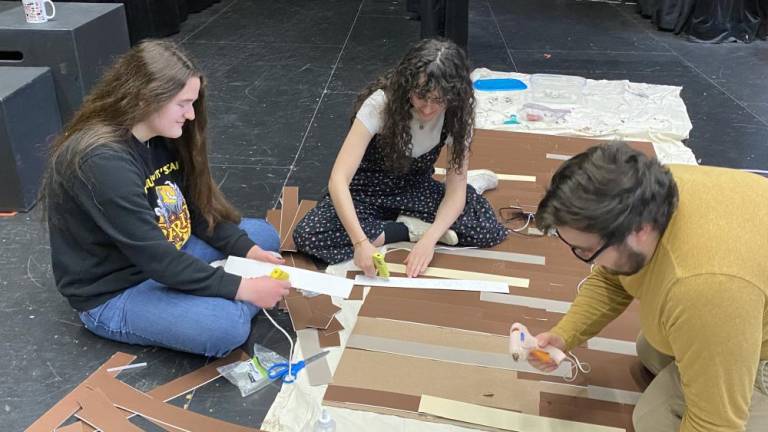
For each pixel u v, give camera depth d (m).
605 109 3.27
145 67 1.47
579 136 2.97
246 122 3.17
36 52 2.60
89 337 1.75
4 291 1.93
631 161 0.98
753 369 1.02
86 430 1.46
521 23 5.19
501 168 2.66
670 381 1.35
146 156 1.61
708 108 3.46
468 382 1.58
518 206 2.38
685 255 1.01
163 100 1.48
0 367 1.64
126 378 1.62
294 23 4.99
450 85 1.70
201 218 1.85
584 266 2.04
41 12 2.66
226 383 1.61
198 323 1.60
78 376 1.62
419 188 2.16
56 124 2.57
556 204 0.99
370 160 2.05
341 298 1.87
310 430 1.45
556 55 4.39
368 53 4.31
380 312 1.81
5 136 2.22
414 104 1.79
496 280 1.96
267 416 1.49
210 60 4.09
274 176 2.65
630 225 0.97
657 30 5.04
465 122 1.86
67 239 1.61
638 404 1.42
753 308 0.98
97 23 2.79
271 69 3.96
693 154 2.88
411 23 5.05
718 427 1.07
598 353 1.68
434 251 2.10
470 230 2.09
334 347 1.70
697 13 4.74
